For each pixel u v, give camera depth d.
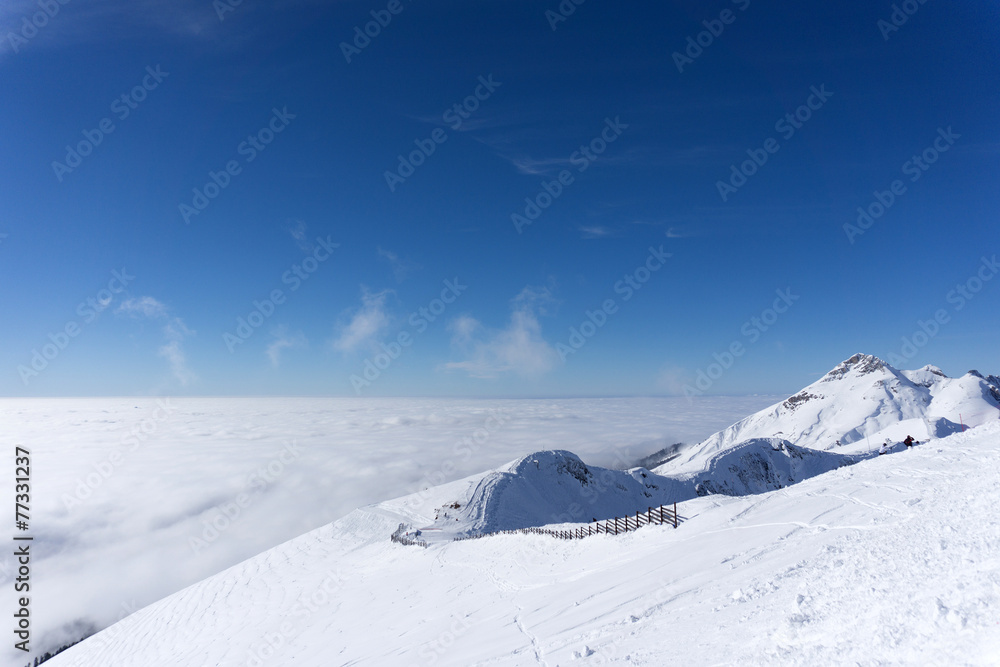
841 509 15.91
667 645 9.72
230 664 27.84
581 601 16.05
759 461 127.50
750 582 11.77
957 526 10.12
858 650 6.58
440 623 20.72
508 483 88.94
